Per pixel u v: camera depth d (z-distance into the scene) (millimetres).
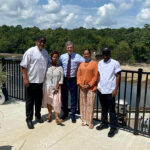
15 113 4285
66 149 2854
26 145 2945
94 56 3535
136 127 3312
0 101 4844
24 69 3375
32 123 3619
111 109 3256
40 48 3396
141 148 2902
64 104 3896
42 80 3564
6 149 2818
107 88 3207
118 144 3014
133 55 74500
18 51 93000
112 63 3197
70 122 3828
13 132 3379
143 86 26016
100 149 2863
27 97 3549
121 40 89750
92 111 3496
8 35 100562
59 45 77562
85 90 3533
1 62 5355
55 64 3596
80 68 3457
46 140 3107
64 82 3773
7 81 5328
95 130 3488
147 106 15742
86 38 80500
